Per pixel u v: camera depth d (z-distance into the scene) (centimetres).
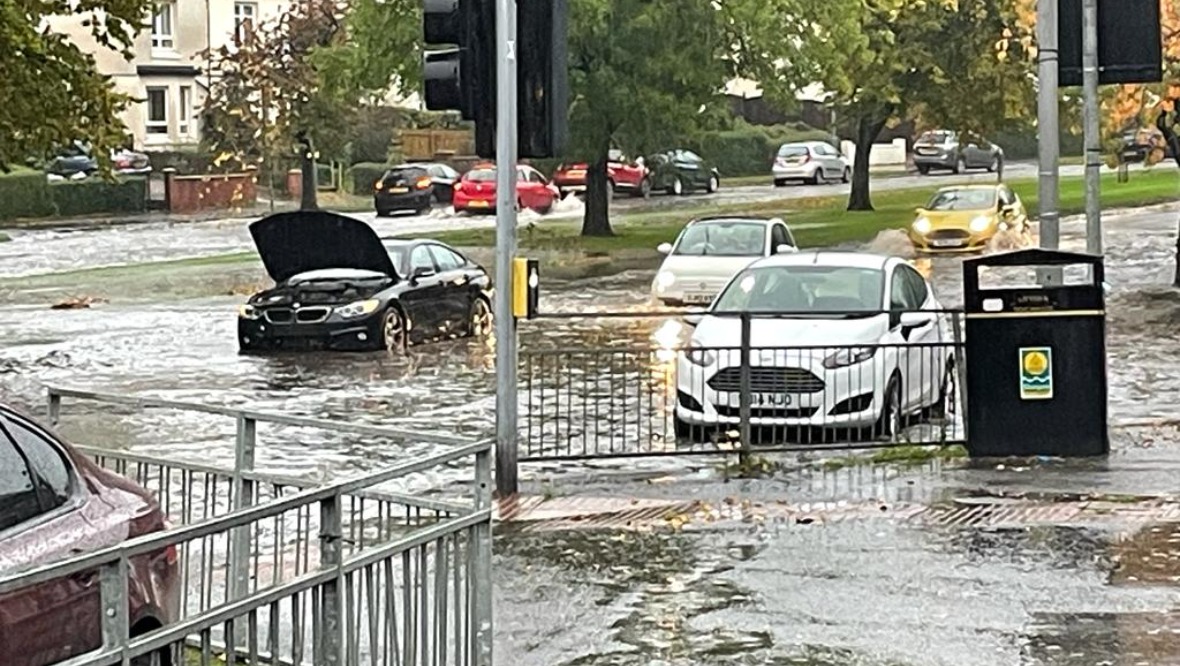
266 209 6662
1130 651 922
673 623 996
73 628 643
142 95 7681
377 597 740
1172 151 3475
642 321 3020
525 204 6056
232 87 6331
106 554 555
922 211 4509
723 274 3120
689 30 4591
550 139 1346
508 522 1279
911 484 1399
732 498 1363
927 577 1089
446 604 776
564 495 1393
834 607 1023
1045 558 1134
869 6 5147
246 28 6619
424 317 2798
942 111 5519
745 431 1541
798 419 1605
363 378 2364
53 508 673
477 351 2705
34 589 625
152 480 1443
